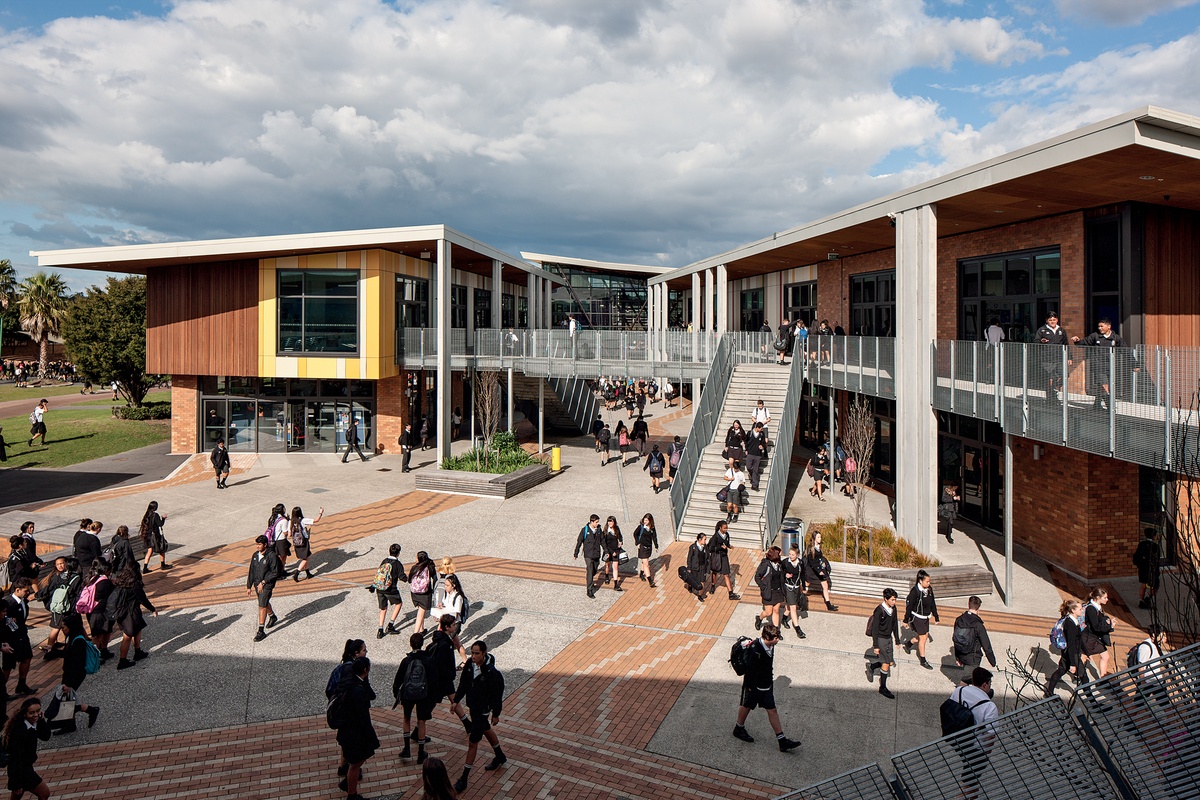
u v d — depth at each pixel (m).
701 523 19.47
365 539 18.70
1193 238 16.12
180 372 30.38
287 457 30.17
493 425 29.33
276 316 29.25
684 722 10.02
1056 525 17.08
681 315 60.44
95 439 34.06
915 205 17.45
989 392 15.06
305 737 9.42
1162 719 5.55
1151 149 11.53
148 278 30.42
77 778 8.30
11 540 13.45
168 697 10.45
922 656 11.89
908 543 17.88
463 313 38.66
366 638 12.65
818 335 25.53
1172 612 14.02
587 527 14.98
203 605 14.19
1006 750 5.84
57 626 11.68
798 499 23.81
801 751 9.32
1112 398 11.45
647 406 49.94
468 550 17.81
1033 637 13.07
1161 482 14.70
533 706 10.38
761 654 9.32
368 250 28.75
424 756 8.86
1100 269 16.48
